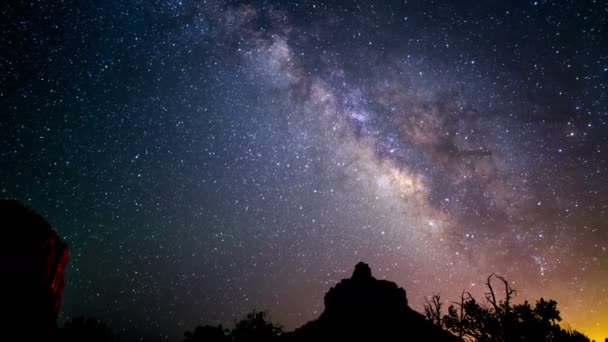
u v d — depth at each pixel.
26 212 22.16
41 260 21.27
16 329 17.95
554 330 16.62
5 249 19.77
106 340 26.70
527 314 17.19
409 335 28.16
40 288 20.53
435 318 25.20
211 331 30.53
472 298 19.45
